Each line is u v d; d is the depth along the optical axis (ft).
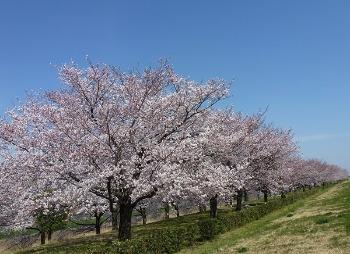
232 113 123.44
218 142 90.79
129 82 75.46
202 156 79.41
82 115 72.13
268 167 140.87
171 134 80.74
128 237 72.90
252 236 71.56
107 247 55.06
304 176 260.01
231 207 168.35
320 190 242.17
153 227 115.44
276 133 154.40
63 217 97.96
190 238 75.92
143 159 71.10
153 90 77.66
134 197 68.64
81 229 125.49
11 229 88.28
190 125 83.82
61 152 70.59
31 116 74.38
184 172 74.33
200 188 76.64
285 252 50.39
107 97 75.87
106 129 70.08
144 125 74.49
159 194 71.51
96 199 73.56
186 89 81.97
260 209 121.08
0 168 71.92
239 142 113.39
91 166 70.69
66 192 67.05
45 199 68.64
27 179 72.28
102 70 74.59
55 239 121.49
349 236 53.16
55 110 73.61
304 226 69.72
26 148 73.05
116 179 68.64
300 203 146.00
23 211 69.41
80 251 59.11
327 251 47.09
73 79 73.31
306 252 48.37
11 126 72.59
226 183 81.46
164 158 71.10
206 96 82.28
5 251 115.44
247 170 121.49
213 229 82.69
